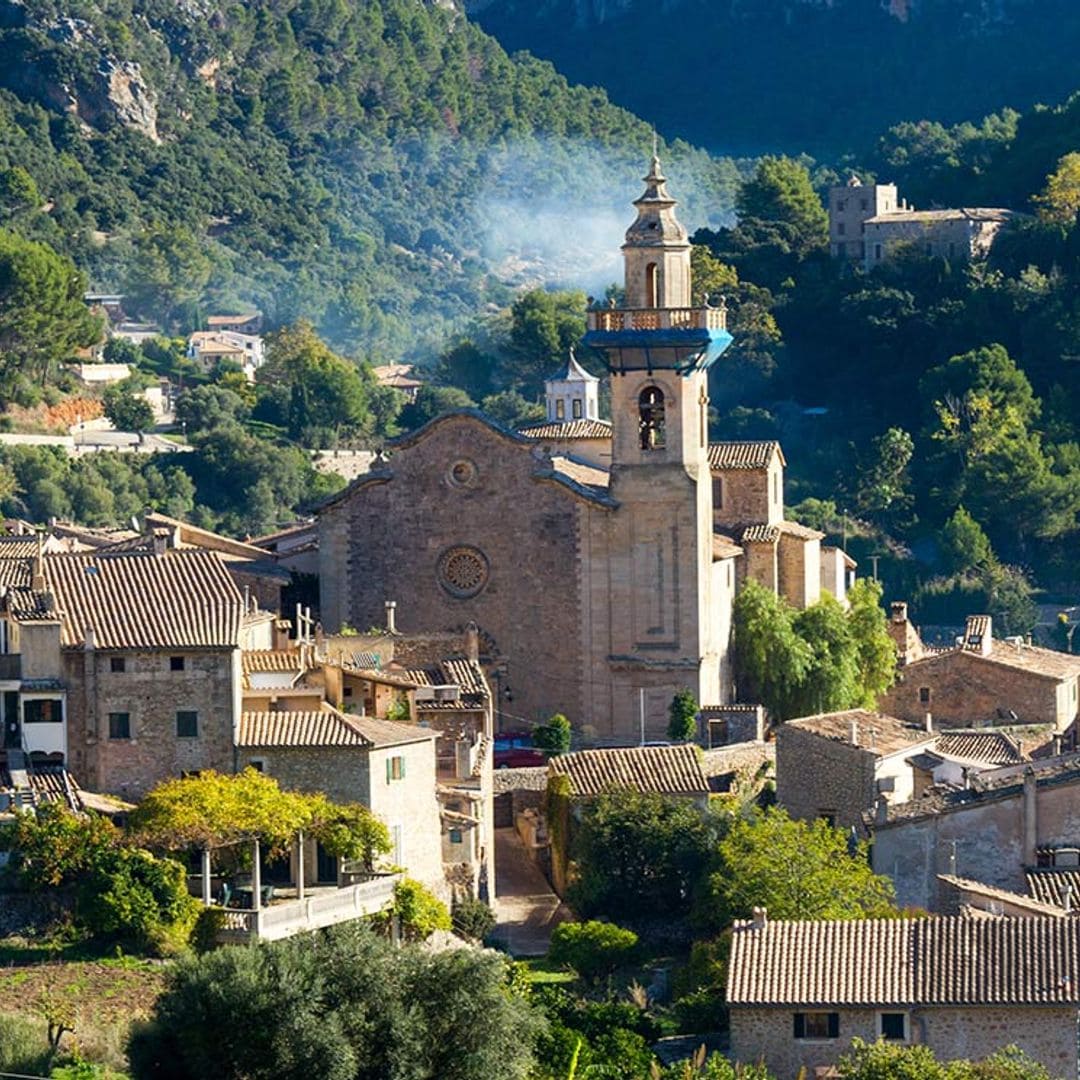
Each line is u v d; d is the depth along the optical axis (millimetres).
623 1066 184750
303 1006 170125
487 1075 171875
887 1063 173000
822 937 186625
